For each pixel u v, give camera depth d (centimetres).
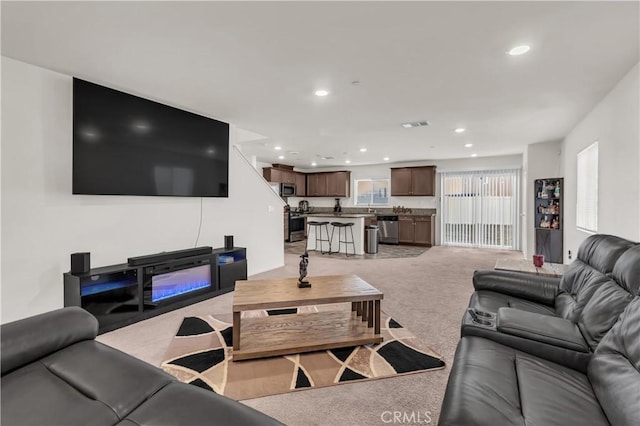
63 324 150
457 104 363
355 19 196
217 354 238
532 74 279
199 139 399
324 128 482
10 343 131
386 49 235
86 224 302
